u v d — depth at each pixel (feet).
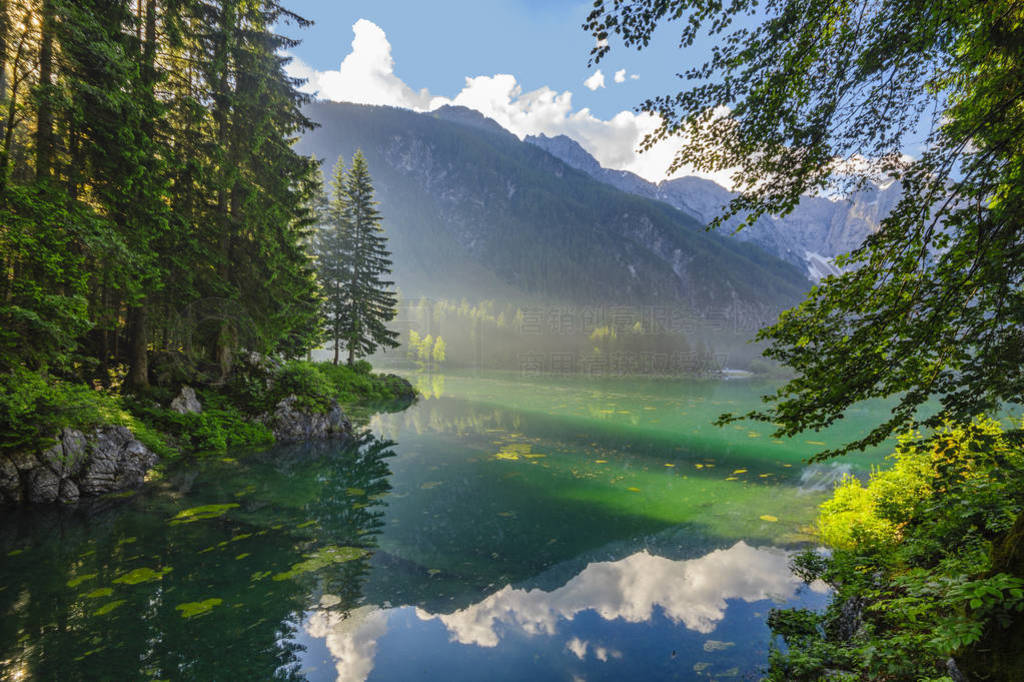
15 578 23.54
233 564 26.48
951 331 9.82
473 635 20.84
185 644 19.10
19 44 31.78
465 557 29.32
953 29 9.87
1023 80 9.47
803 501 41.34
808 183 12.26
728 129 12.64
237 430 52.75
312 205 108.17
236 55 53.01
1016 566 9.98
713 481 48.06
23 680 16.47
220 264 53.31
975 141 9.42
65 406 34.86
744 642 19.88
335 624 21.35
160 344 53.98
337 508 36.83
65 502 33.42
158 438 43.45
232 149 56.08
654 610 22.98
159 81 43.19
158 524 31.19
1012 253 8.68
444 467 51.42
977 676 9.50
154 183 38.83
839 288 10.71
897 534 22.31
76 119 33.19
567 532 33.78
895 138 11.17
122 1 38.40
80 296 32.14
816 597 23.54
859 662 13.55
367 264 114.52
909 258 10.17
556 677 17.76
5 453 32.27
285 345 89.25
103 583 23.53
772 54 11.37
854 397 10.89
